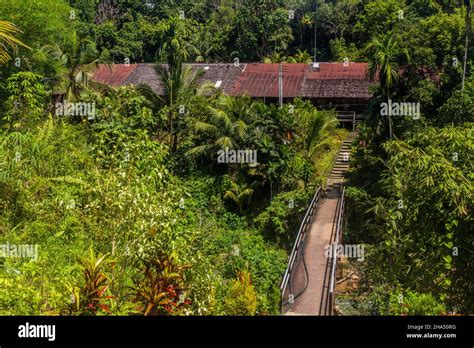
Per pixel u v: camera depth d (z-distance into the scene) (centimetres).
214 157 2195
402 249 833
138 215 688
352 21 5081
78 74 2238
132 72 3281
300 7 5512
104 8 5388
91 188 731
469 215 706
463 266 719
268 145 2097
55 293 642
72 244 945
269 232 1897
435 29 2317
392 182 924
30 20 1948
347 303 1128
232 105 2242
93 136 1739
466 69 2259
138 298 666
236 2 5569
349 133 2789
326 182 2209
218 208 2020
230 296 943
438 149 793
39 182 1101
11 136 1182
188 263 721
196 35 4700
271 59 4522
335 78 3072
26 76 1628
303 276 1307
